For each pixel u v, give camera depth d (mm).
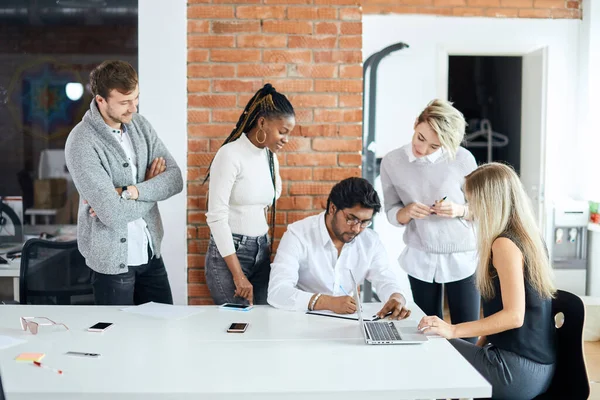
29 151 3613
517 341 2135
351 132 3455
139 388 1597
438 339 2025
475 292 3029
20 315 2320
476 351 2199
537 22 4746
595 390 3354
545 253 2184
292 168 3455
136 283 2867
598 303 4262
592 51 4641
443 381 1654
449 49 4711
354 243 2605
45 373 1706
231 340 2010
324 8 3408
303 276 2605
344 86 3436
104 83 2486
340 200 2393
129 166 2646
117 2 3512
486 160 5992
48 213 3643
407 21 4684
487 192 2193
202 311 2371
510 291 2078
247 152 2740
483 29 4723
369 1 4672
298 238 2562
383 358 1837
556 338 2186
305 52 3420
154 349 1919
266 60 3414
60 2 3525
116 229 2588
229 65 3418
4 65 3557
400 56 4680
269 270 2943
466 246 2967
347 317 2289
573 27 4766
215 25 3400
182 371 1724
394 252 4688
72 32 3539
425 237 2982
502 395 2125
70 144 2568
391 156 3084
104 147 2574
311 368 1749
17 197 3633
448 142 2799
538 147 4836
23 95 3584
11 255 3564
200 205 3451
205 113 3434
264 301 2959
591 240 4742
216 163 2725
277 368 1749
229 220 2803
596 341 4266
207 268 2895
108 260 2596
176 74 3420
